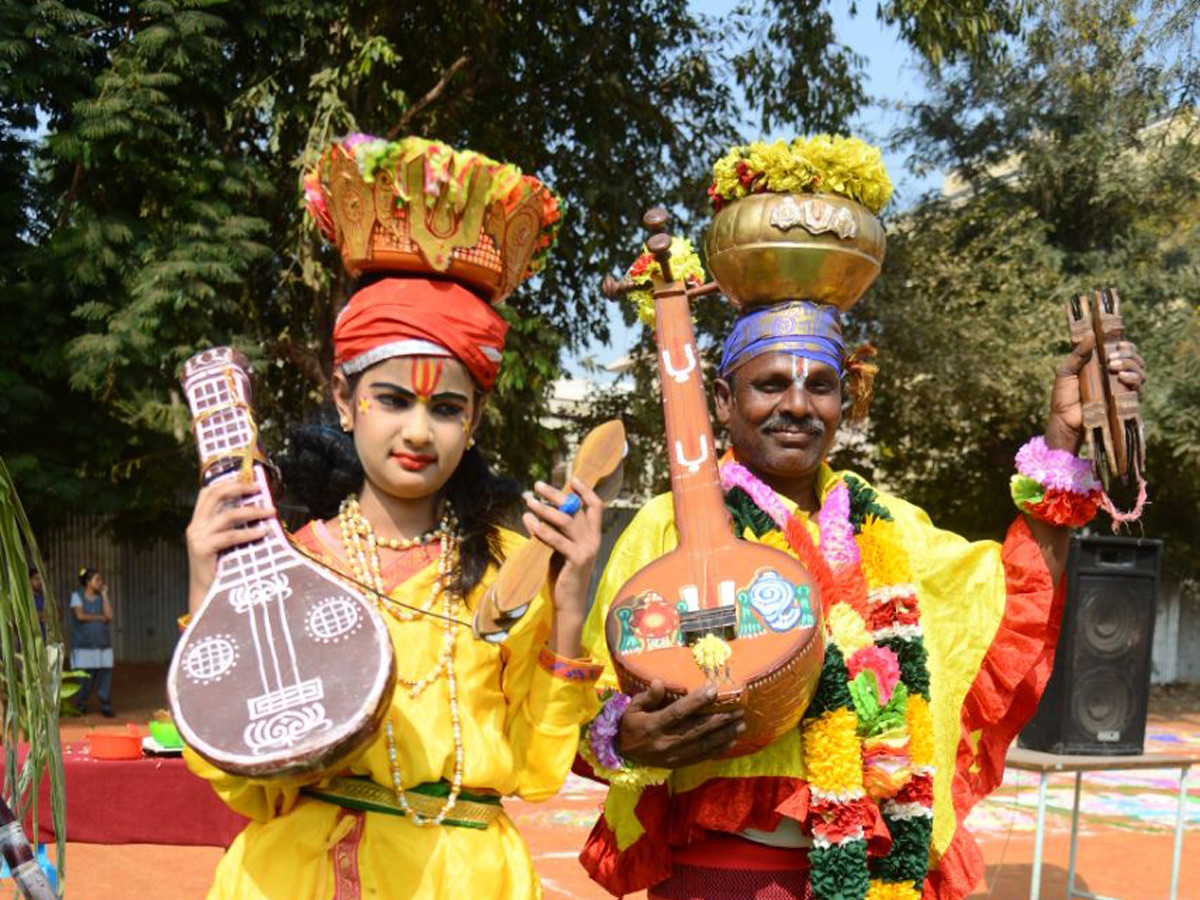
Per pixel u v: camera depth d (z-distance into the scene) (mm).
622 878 3012
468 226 2375
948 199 17516
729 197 3240
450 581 2424
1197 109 16422
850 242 3105
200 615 2127
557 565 2355
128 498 13203
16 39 10867
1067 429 3189
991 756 3453
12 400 11625
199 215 11344
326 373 13125
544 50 14125
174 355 11250
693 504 2852
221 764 1961
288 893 2229
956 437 17438
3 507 2334
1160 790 9969
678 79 14656
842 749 2822
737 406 3189
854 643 2963
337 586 2156
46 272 11539
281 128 12188
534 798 2381
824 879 2764
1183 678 17859
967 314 15680
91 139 11086
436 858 2256
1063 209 17156
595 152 13750
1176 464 16188
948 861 3205
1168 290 15711
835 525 3184
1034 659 3264
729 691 2518
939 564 3338
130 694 15469
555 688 2342
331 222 2500
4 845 2176
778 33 14242
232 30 11883
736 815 2809
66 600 18688
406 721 2281
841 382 3244
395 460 2367
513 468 13570
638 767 2680
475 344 2377
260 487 2223
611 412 16094
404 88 13586
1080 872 7059
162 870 6551
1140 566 6059
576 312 15125
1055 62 15844
